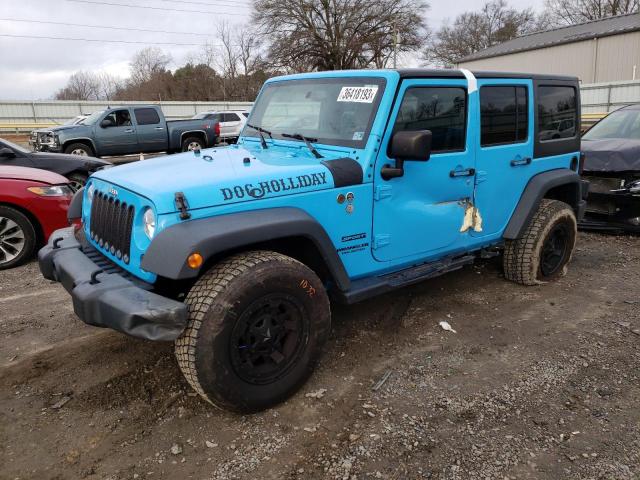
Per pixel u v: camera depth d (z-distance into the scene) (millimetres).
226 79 51969
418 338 3781
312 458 2525
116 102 31797
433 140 3576
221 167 2996
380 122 3191
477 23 57719
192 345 2516
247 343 2691
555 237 4867
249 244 2699
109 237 3051
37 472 2438
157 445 2621
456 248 3967
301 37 38531
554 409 2908
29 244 5527
